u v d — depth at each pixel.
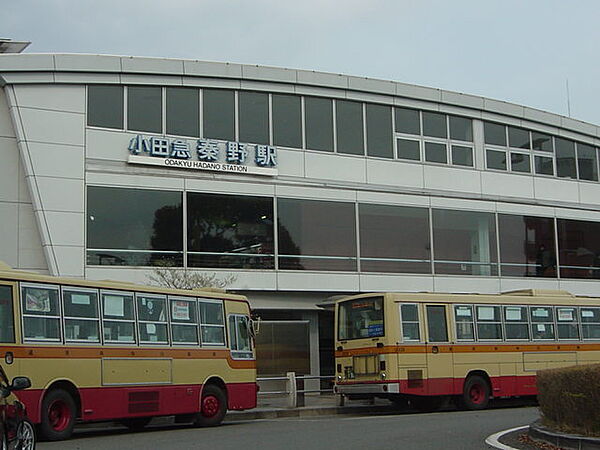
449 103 35.00
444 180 34.66
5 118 27.19
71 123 27.67
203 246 29.25
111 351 17.44
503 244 35.72
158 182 28.78
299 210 31.25
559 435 13.16
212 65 30.05
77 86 27.95
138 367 18.06
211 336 20.39
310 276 31.05
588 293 37.72
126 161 28.38
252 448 14.12
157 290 18.98
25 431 12.20
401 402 26.50
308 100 32.12
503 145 36.53
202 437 16.67
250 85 30.80
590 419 13.23
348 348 24.53
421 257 33.56
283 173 31.22
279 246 30.67
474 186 35.38
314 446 14.22
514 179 36.53
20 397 15.37
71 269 26.94
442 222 34.31
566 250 37.44
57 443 15.67
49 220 26.88
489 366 24.86
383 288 32.47
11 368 15.27
